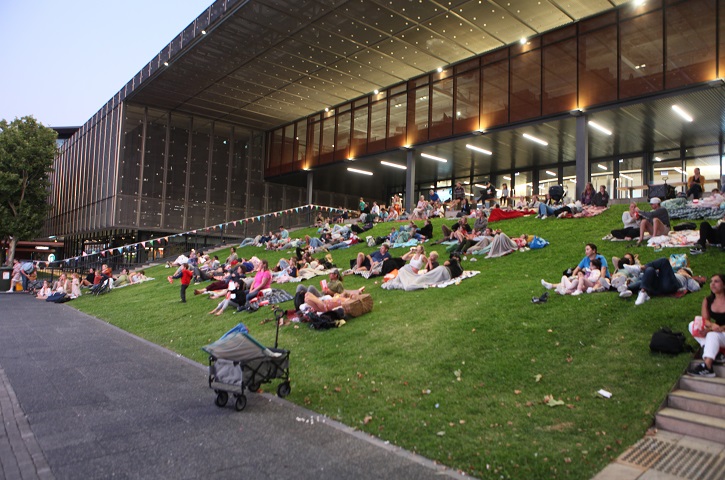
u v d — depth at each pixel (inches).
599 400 242.1
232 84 1302.9
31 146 1508.4
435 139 1192.2
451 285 508.4
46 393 293.9
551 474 183.5
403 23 954.1
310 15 929.5
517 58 1045.8
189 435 226.4
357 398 274.4
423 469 191.3
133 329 533.3
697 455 193.8
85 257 1315.2
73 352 417.7
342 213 1512.1
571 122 989.8
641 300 355.6
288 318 478.0
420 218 1030.4
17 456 200.8
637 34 871.7
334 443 217.9
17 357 396.5
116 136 1488.7
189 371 352.5
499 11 904.3
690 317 315.6
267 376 275.9
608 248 543.2
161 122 1530.5
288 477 183.5
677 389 247.0
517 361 299.1
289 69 1195.9
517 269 531.5
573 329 333.1
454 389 272.4
